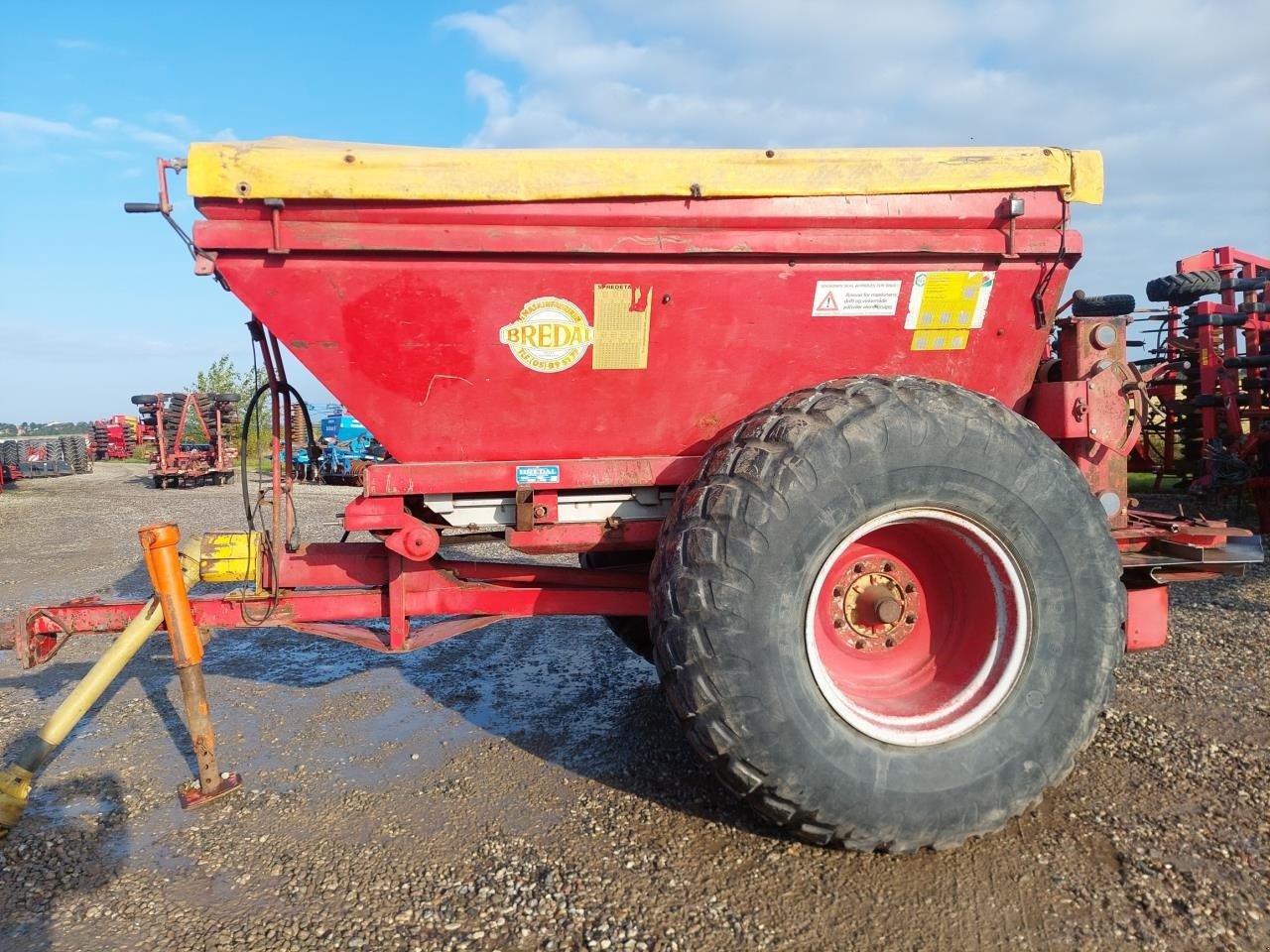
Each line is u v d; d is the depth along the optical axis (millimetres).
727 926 2639
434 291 3205
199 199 3033
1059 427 3711
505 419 3438
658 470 3533
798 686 2869
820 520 2879
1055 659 3096
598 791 3588
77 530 13039
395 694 4930
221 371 36969
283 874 2996
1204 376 10500
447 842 3189
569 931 2627
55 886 2941
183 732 4398
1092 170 3500
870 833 2926
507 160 3139
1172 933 2568
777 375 3539
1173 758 3754
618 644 5879
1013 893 2785
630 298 3322
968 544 3170
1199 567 3795
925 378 3244
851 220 3361
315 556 3727
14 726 4512
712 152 3268
